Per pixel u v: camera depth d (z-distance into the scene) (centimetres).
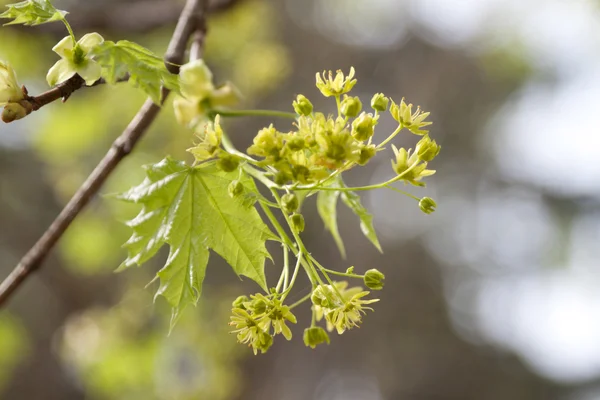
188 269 158
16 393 825
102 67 139
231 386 679
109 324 659
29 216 821
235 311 149
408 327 1097
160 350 657
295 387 962
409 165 159
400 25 1005
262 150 137
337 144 136
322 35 959
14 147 780
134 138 182
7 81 139
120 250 663
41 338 830
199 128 139
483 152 1124
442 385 1097
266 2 551
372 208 1005
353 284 894
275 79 595
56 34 400
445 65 1020
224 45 545
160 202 159
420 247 1112
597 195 1142
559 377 1231
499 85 1033
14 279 184
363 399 1044
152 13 400
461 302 1159
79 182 648
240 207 160
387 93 1016
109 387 648
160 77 141
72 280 743
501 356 1196
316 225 872
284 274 155
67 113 618
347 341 1041
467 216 1145
